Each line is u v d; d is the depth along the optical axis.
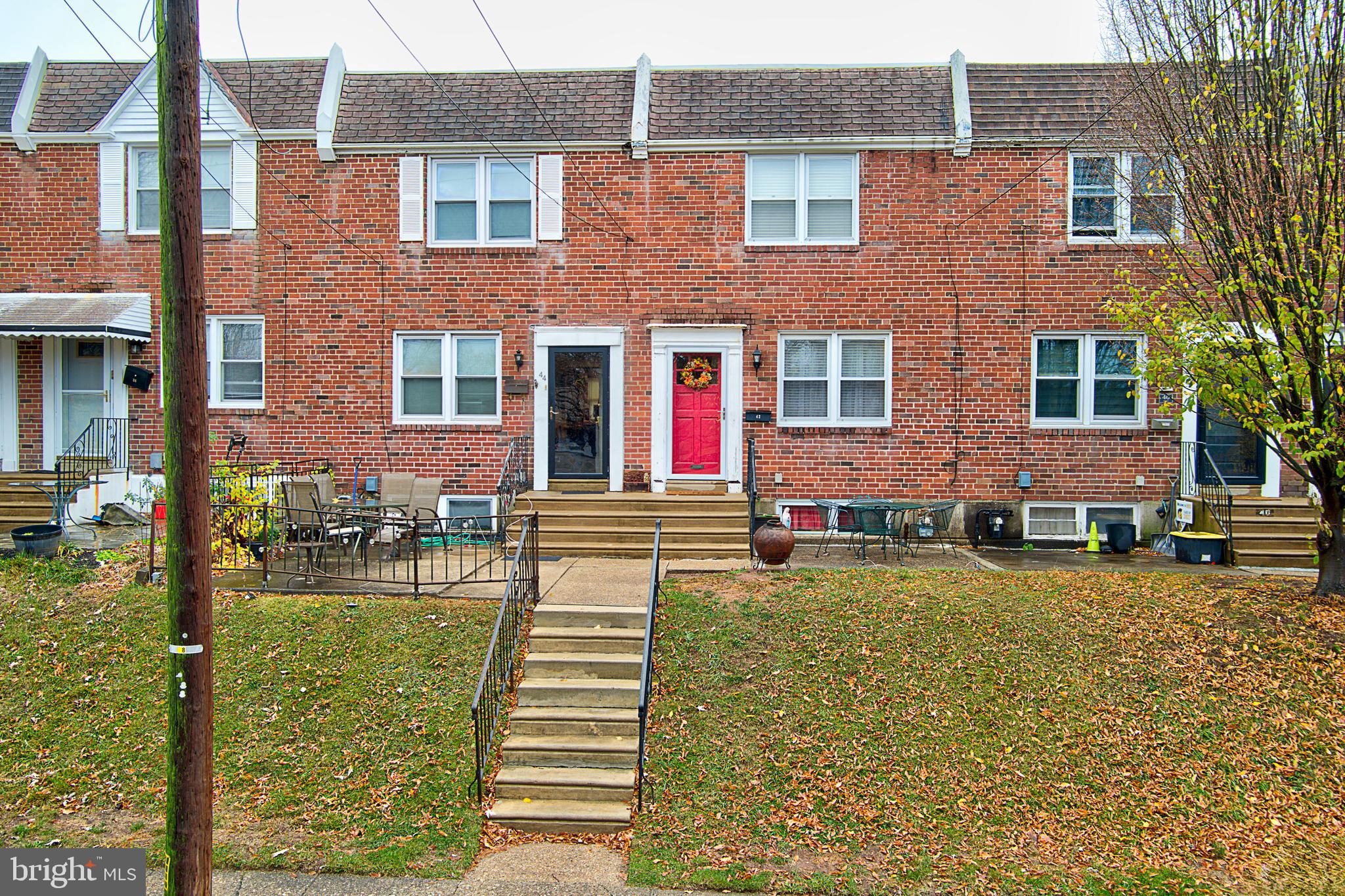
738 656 8.83
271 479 12.75
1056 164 13.96
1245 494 13.86
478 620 9.45
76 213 14.62
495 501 14.32
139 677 8.77
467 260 14.37
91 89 15.01
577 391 14.34
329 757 7.66
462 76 15.02
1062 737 7.75
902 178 14.05
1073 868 6.39
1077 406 14.10
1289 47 8.93
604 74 15.00
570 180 14.26
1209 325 9.60
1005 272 14.01
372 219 14.44
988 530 13.95
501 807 7.15
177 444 5.37
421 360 14.55
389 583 10.56
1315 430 8.84
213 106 14.46
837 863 6.45
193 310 5.41
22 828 6.88
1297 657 8.55
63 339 14.68
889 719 7.98
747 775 7.41
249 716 8.13
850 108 14.38
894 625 9.30
